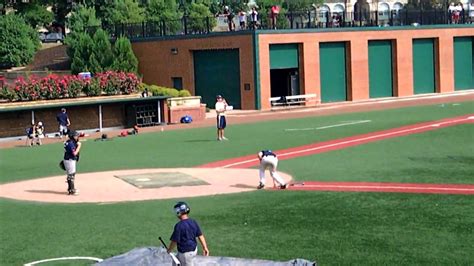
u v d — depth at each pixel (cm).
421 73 6706
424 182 2502
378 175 2664
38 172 3027
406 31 6512
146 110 4778
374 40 6372
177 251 1434
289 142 3706
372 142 3588
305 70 5956
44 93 4638
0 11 8794
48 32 9394
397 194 2306
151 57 6456
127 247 1789
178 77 6222
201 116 5044
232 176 2767
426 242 1745
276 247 1736
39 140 4028
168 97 4850
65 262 1677
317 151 3353
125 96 4969
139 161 3231
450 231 1839
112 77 4972
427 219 1967
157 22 6456
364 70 6303
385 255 1650
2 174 3003
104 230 1969
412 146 3397
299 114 5291
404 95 6550
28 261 1695
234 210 2153
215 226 1961
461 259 1609
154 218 2092
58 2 9144
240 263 1452
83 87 4812
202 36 5994
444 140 3562
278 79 6100
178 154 3416
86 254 1741
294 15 6038
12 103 4512
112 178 2795
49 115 4466
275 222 1984
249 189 2486
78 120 4550
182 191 2489
